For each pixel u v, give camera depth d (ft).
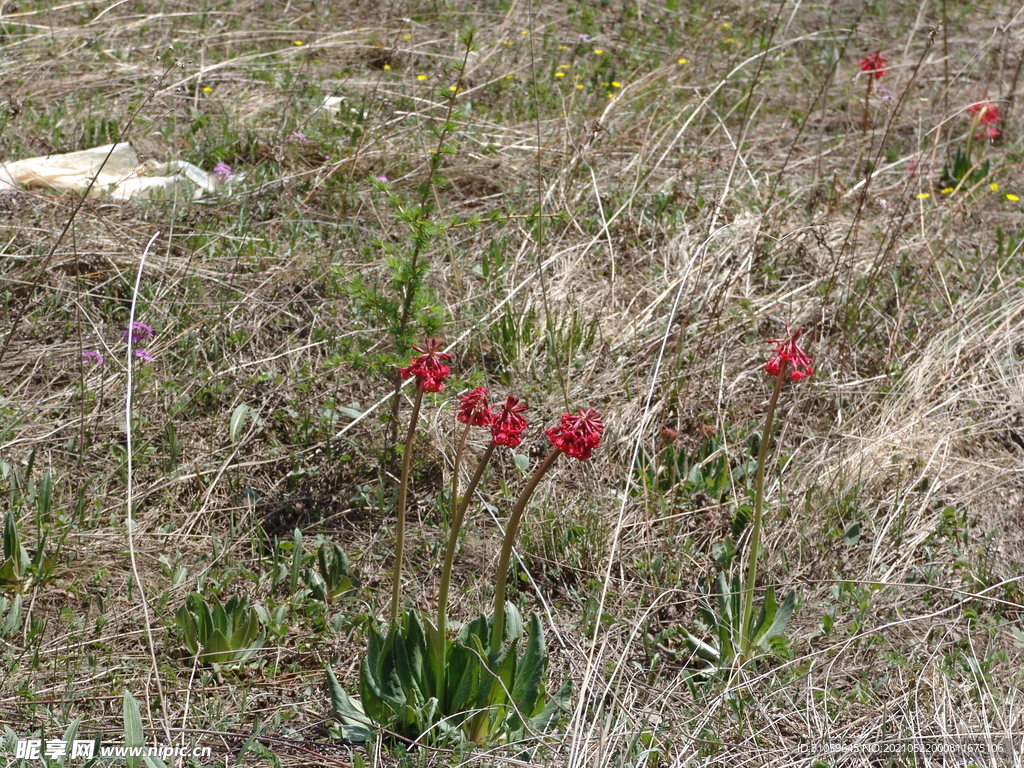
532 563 10.85
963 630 10.27
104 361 12.59
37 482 11.02
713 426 12.66
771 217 16.72
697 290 15.03
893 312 15.17
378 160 17.40
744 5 27.86
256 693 9.05
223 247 15.07
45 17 22.56
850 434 12.57
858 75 24.09
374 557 10.85
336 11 25.18
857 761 8.56
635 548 11.10
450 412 12.50
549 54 23.39
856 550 11.29
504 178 17.67
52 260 13.91
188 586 10.10
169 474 11.41
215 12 22.58
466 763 8.11
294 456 11.84
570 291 15.08
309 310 13.97
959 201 17.65
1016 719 8.97
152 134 17.83
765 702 9.15
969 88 23.86
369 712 8.43
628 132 18.86
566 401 12.39
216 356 13.00
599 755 7.75
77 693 8.67
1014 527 11.90
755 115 21.53
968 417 13.33
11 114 17.87
